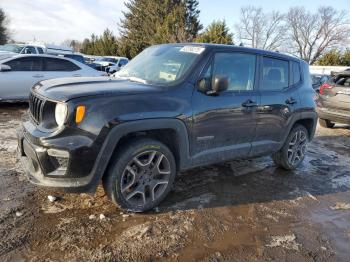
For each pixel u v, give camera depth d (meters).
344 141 7.75
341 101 8.33
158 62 3.90
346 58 42.03
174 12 39.53
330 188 4.62
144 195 3.36
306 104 4.98
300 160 5.25
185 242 2.98
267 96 4.30
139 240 2.94
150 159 3.32
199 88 3.54
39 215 3.18
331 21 57.44
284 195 4.22
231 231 3.24
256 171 4.99
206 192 4.05
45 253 2.66
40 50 15.14
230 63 3.91
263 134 4.38
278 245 3.08
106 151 2.92
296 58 5.04
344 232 3.43
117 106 2.97
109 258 2.67
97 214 3.29
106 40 43.91
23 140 3.26
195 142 3.57
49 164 2.88
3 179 3.90
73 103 2.82
